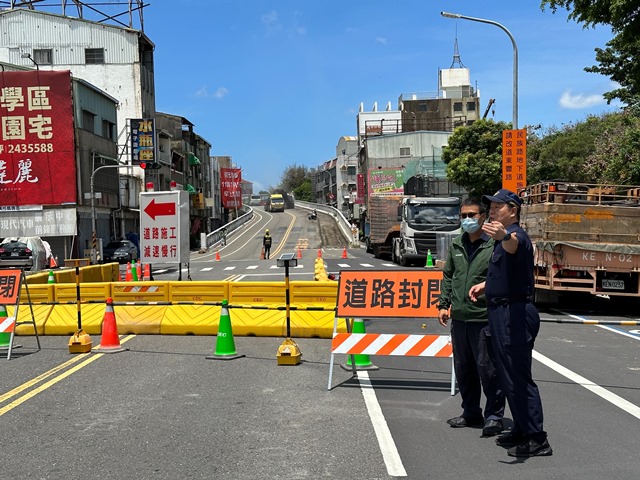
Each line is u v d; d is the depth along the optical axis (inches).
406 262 1210.6
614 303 577.3
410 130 3097.9
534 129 1761.8
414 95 3248.0
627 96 992.9
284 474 186.4
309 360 358.6
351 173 4023.1
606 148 1234.0
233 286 460.1
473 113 3125.0
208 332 446.0
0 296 383.9
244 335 438.9
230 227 2898.6
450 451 206.2
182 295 471.5
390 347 287.6
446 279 239.3
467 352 229.8
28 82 1470.2
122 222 1862.7
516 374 198.5
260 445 213.3
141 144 1860.2
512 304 197.8
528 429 199.6
